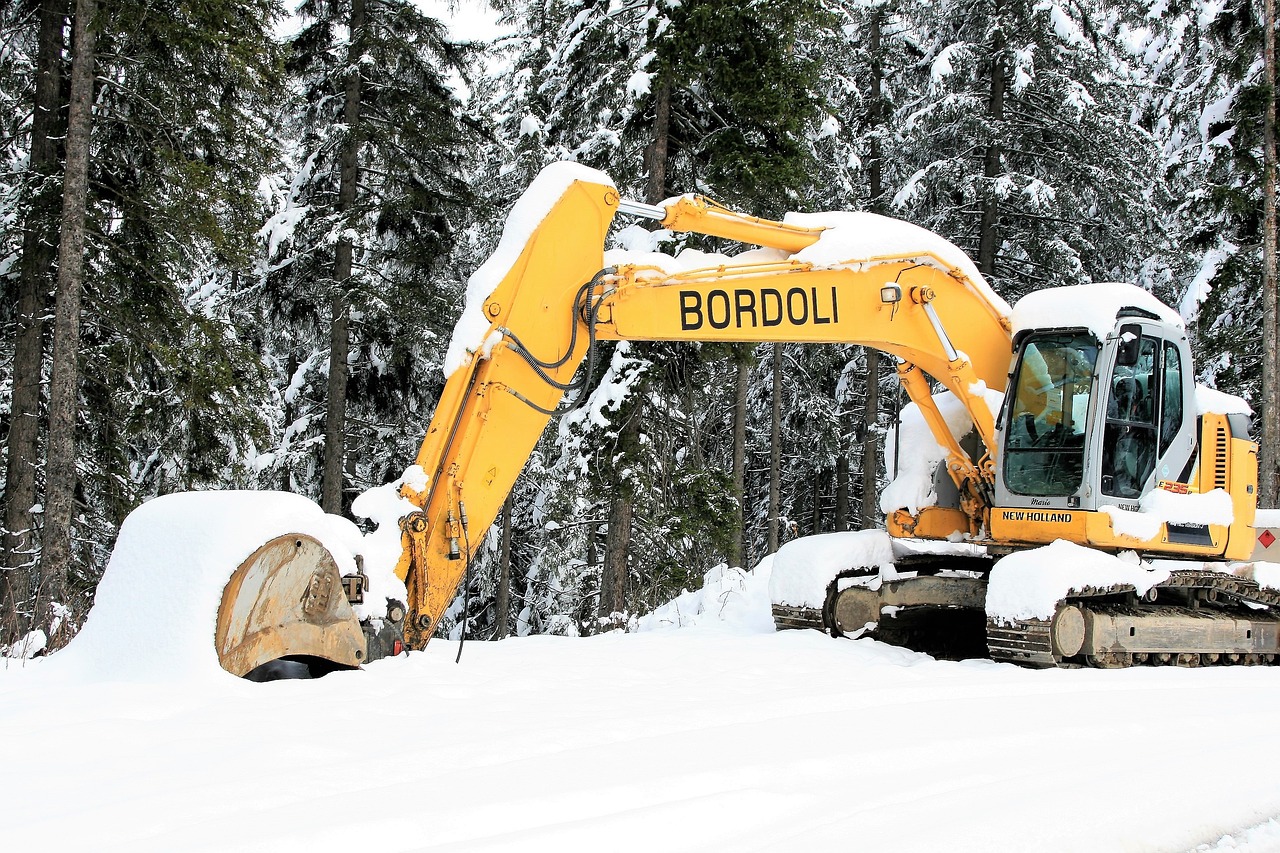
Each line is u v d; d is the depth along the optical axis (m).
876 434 25.80
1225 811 4.31
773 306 8.81
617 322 8.32
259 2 14.37
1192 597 10.30
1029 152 21.88
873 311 9.18
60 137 13.77
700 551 17.97
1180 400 9.92
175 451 15.62
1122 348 9.48
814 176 16.78
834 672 7.73
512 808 3.83
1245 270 20.25
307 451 20.11
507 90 23.91
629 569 18.03
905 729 5.51
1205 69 21.00
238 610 6.05
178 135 14.05
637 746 4.92
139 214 13.90
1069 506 9.24
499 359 7.77
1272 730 5.93
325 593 6.51
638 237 14.68
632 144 15.70
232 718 5.13
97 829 3.47
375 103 18.66
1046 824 3.91
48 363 14.87
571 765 4.49
